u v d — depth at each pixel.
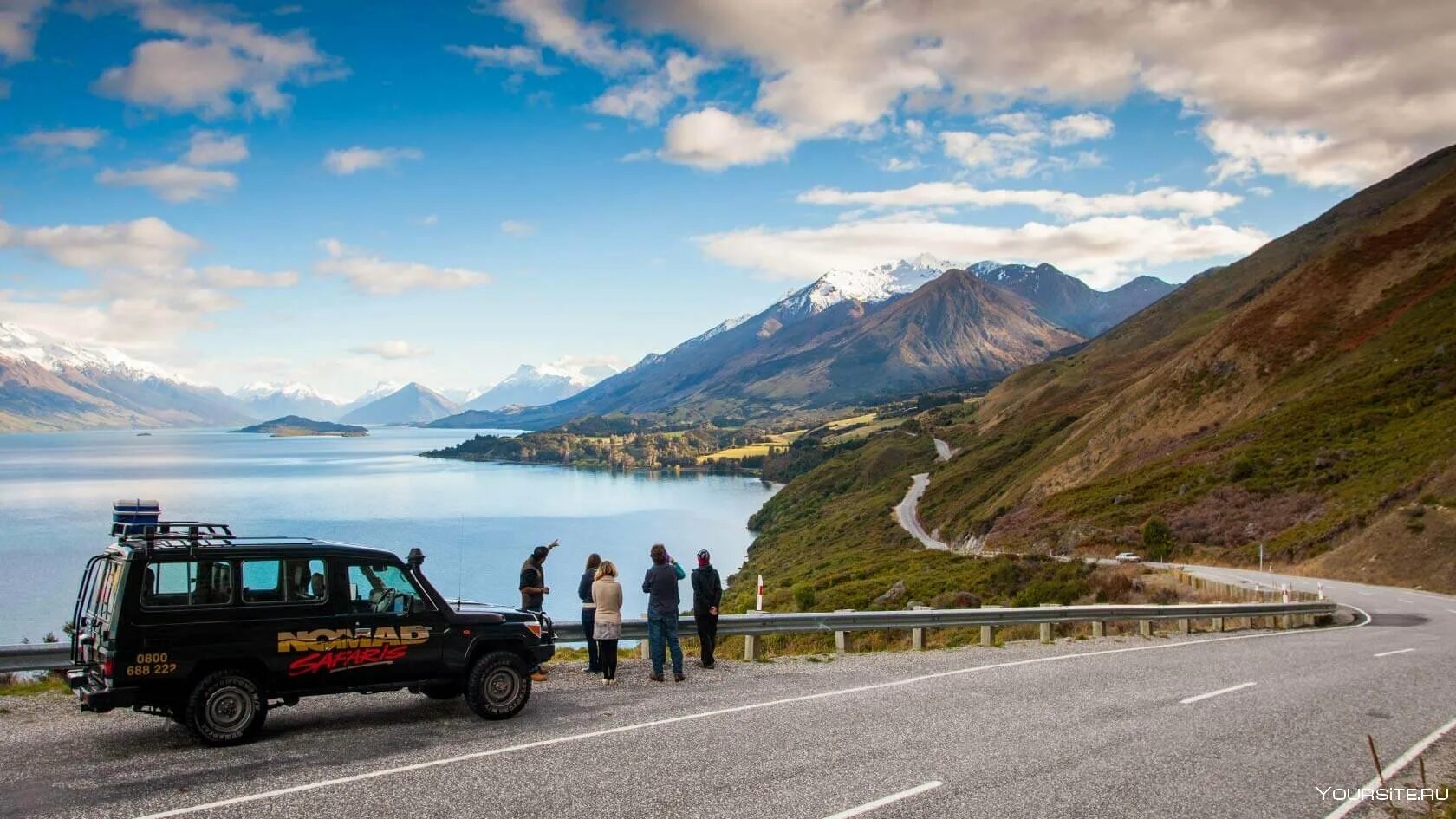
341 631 10.39
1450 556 42.53
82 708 9.78
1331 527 51.53
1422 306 82.62
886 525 115.06
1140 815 8.02
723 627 16.42
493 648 11.48
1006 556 51.16
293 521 152.88
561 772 8.86
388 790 8.21
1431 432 57.91
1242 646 20.48
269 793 8.05
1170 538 56.62
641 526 161.75
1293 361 87.50
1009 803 8.19
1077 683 14.42
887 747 10.05
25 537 133.12
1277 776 9.33
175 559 9.74
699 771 8.97
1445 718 12.25
